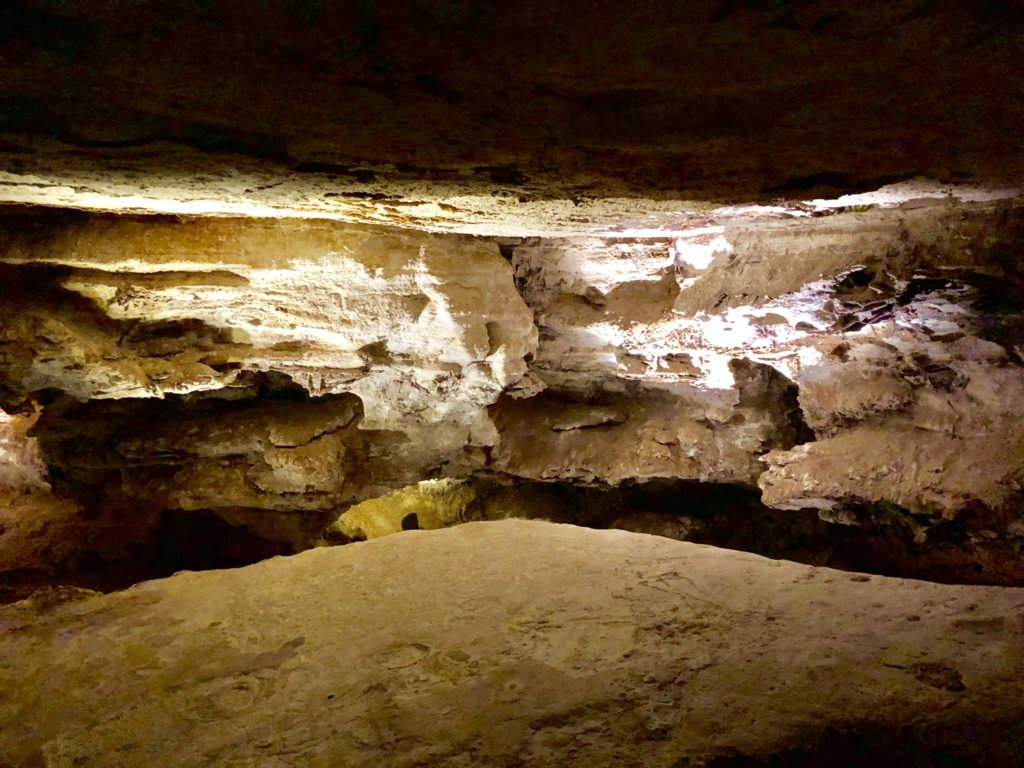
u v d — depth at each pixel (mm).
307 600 3070
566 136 2777
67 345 6566
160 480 8906
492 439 9508
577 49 1954
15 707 2381
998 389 7230
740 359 8453
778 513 9969
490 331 7926
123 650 2709
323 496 9078
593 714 2156
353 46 1938
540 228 6648
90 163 3352
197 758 2082
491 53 1981
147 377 7289
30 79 2191
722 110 2469
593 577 3131
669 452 9234
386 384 8383
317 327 7320
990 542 7586
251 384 9047
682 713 2127
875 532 9172
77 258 6051
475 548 3576
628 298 8125
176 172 3564
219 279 6668
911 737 1995
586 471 9422
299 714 2260
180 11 1755
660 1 1691
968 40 1907
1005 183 4324
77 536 9555
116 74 2143
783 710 2105
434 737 2100
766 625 2598
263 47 1952
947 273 6078
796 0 1696
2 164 3418
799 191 4039
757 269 7043
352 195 4324
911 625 2518
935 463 7465
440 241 7316
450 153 3074
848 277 6539
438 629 2744
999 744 1950
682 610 2771
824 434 8445
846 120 2607
